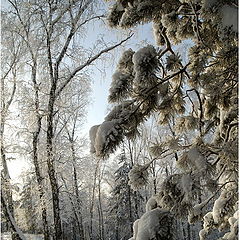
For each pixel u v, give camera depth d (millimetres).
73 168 15984
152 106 2490
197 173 1945
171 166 14586
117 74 2510
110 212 24328
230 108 2430
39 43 9445
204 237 3109
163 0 2537
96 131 2322
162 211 2035
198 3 2281
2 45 10133
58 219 9180
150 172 2500
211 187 1975
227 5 2111
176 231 1980
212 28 2473
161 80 2471
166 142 2426
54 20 9125
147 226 1954
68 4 8875
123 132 2297
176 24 2553
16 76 10422
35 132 10414
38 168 10375
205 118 2699
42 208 10492
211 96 2373
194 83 2430
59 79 10148
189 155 2057
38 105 10055
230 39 2145
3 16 9523
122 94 2459
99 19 8844
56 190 9383
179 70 2607
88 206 22172
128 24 2598
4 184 10398
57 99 10469
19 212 16766
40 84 10125
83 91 12516
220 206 2752
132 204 23031
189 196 1904
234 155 1970
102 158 2234
